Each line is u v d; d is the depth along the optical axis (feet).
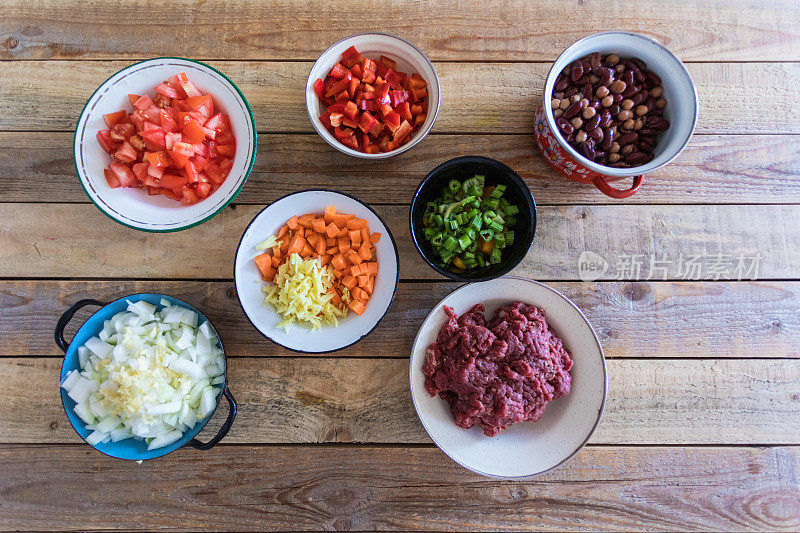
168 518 4.02
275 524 4.04
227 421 3.67
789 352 4.16
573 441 3.82
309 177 4.23
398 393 4.11
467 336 3.74
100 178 3.85
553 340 3.87
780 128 4.33
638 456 4.09
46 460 4.04
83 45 4.33
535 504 4.08
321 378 4.11
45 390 4.09
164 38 4.33
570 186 4.27
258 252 3.89
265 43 4.34
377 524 4.05
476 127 4.30
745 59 4.30
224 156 3.99
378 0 4.35
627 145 3.82
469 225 3.90
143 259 4.17
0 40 4.33
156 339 3.83
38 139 4.25
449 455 3.70
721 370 4.15
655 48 3.72
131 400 3.61
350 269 3.91
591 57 3.84
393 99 3.88
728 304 4.20
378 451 4.08
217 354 3.92
